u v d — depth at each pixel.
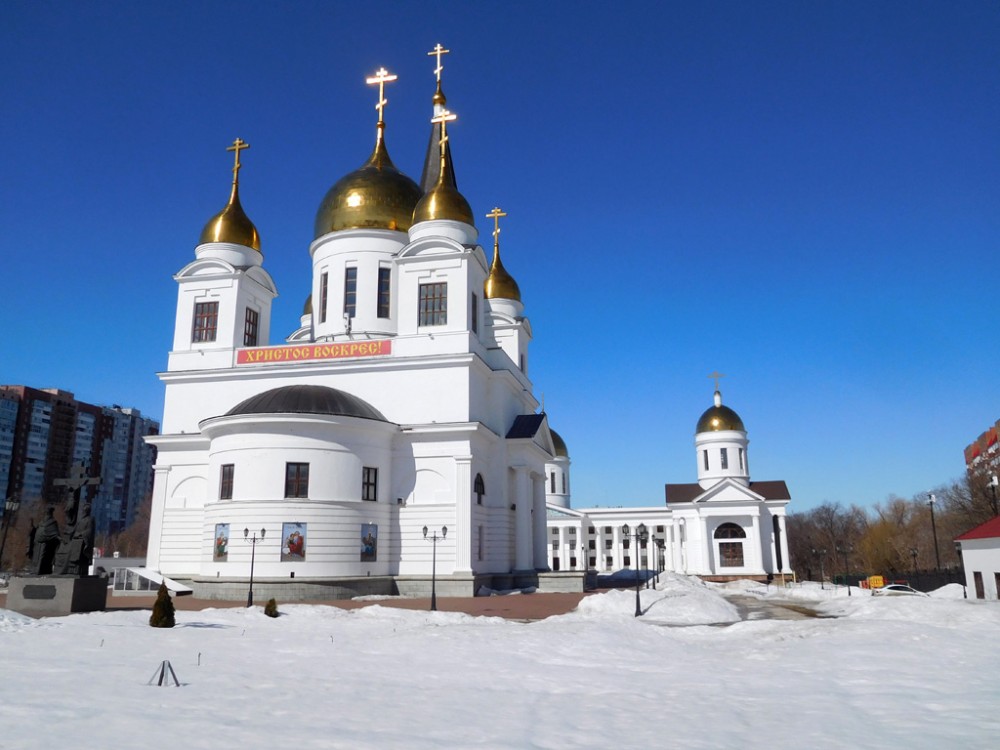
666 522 109.50
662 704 14.23
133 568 45.94
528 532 51.41
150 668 17.69
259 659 19.58
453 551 43.94
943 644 21.69
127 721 11.90
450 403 46.50
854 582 84.81
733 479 86.88
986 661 19.20
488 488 49.34
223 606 37.03
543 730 11.95
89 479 34.84
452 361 46.69
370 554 42.97
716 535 85.94
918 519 117.19
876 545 116.56
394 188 55.12
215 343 51.03
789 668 18.72
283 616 30.27
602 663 19.61
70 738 10.76
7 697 13.72
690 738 11.49
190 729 11.45
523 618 32.16
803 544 147.62
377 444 44.50
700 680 17.06
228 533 41.06
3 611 26.72
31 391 130.25
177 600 40.12
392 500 45.16
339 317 52.94
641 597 38.25
